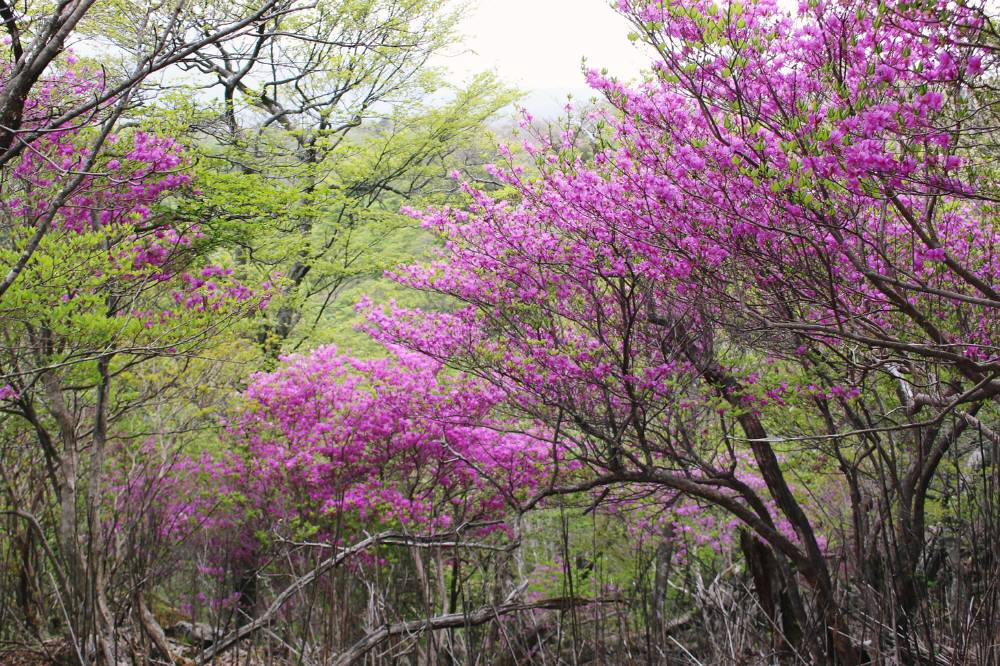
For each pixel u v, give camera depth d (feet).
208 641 22.26
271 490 28.94
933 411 20.01
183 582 27.02
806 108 12.09
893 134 11.49
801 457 25.93
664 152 14.64
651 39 12.84
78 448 24.29
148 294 20.59
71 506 17.54
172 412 28.60
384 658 16.40
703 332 19.40
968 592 14.88
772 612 20.27
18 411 18.20
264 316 31.89
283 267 38.09
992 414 21.72
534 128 17.89
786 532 27.84
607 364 19.48
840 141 11.32
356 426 27.63
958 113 11.14
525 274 19.88
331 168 35.17
